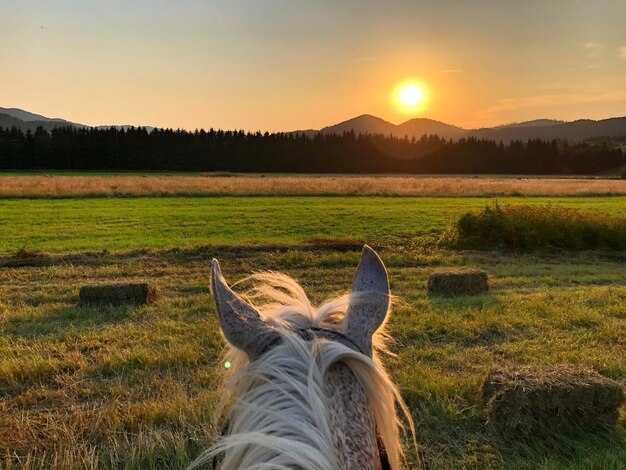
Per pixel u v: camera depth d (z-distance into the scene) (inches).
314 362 47.8
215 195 1418.6
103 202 1182.3
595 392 179.8
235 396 51.3
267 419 42.8
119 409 190.1
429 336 287.1
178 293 397.1
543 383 179.8
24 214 936.3
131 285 350.6
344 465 44.4
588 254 625.3
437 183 1851.6
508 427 175.9
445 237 662.5
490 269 510.3
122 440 170.4
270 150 4338.1
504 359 253.8
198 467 151.8
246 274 461.7
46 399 204.4
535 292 408.2
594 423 180.5
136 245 608.7
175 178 2048.5
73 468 151.0
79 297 353.7
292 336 51.4
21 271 464.8
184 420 177.8
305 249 583.8
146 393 209.6
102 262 511.2
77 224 813.2
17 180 1643.7
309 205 1168.2
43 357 246.5
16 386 214.7
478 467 161.2
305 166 4382.4
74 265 497.4
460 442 175.2
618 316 334.0
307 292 395.2
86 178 1924.2
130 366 235.0
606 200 1416.1
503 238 641.6
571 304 355.3
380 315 62.0
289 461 38.2
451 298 377.7
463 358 250.1
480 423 186.5
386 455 53.3
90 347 263.3
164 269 477.7
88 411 187.6
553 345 270.1
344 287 418.6
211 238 673.0
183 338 273.4
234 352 58.2
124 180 1780.3
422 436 175.9
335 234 722.2
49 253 540.1
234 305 57.5
